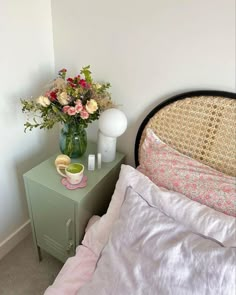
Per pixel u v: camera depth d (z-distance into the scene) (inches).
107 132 46.2
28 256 59.0
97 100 46.1
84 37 49.5
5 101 47.0
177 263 27.9
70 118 44.2
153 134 46.6
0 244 57.0
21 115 51.3
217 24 36.5
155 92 46.7
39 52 51.2
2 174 51.6
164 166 42.1
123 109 52.0
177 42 40.6
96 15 46.1
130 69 47.4
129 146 55.4
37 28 48.8
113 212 39.4
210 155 42.3
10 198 55.7
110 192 51.9
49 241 51.8
